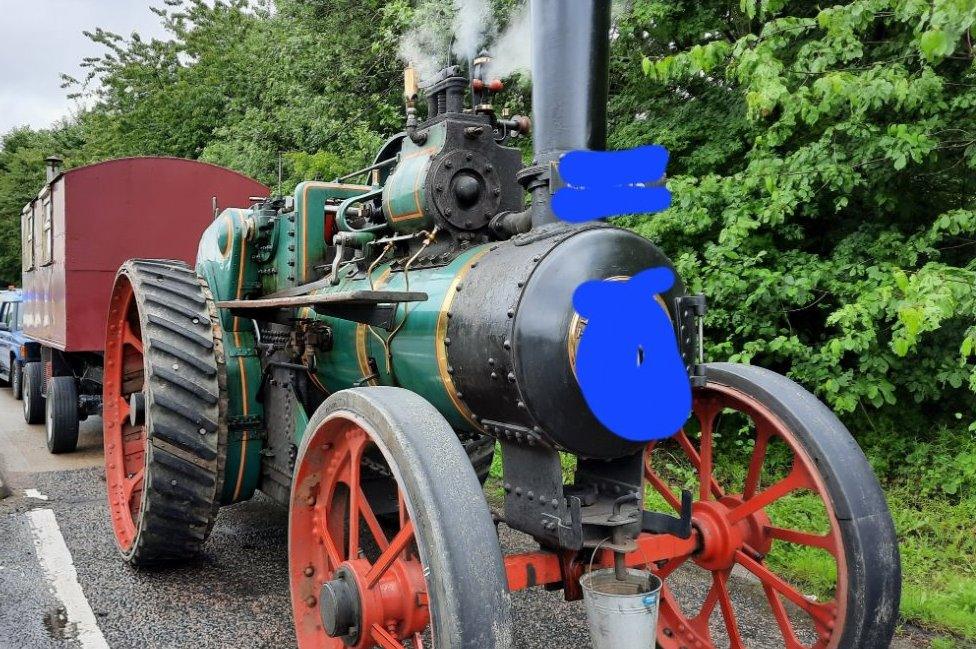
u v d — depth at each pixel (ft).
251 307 11.00
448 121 9.37
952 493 15.24
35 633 10.75
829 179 15.44
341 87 32.17
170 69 65.21
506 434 7.98
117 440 14.75
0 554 13.93
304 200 12.05
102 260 22.15
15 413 31.65
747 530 9.41
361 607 7.47
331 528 9.28
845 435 8.41
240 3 64.08
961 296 12.01
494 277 8.05
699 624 9.87
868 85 13.69
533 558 7.86
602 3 8.32
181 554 12.48
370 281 10.03
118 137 58.39
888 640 7.88
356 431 8.11
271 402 12.89
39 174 96.53
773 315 17.51
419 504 6.47
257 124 35.60
